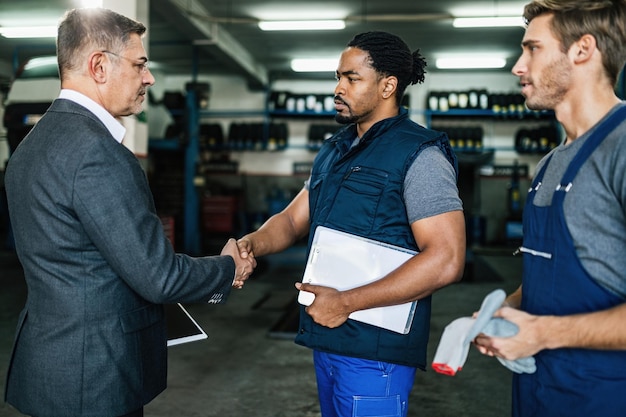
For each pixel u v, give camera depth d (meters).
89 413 1.19
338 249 1.34
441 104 10.68
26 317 1.26
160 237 1.23
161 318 1.36
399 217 1.34
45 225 1.18
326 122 11.66
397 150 1.33
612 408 0.94
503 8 7.55
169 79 12.02
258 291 6.00
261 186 11.83
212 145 11.25
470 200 11.18
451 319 4.84
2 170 10.74
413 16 7.80
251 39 9.28
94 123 1.22
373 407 1.36
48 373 1.20
